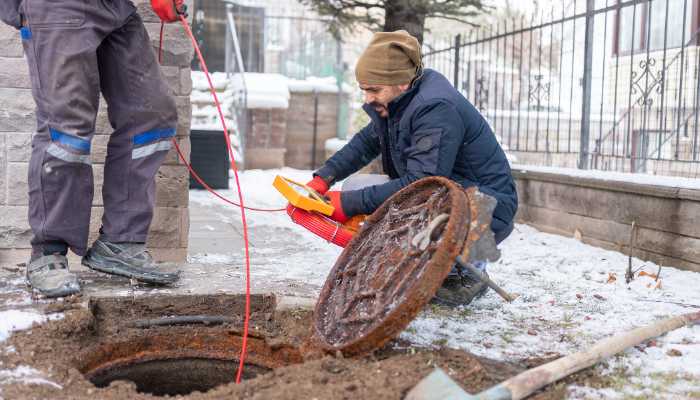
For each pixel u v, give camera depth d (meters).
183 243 4.05
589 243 5.41
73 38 2.86
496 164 3.08
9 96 3.70
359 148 3.36
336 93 13.68
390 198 2.79
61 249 3.11
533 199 6.19
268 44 15.80
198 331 2.95
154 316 3.09
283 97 12.73
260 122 12.62
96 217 3.88
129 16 3.10
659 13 11.24
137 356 2.84
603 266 4.47
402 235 2.65
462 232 2.29
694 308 3.31
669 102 10.56
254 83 12.81
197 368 2.94
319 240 5.19
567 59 16.72
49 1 2.83
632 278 3.92
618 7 5.96
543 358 2.52
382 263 2.62
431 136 2.81
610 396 2.16
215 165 9.21
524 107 14.38
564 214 5.75
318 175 3.32
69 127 2.92
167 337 2.91
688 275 4.21
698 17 10.54
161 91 3.23
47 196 2.98
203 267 3.90
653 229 4.71
